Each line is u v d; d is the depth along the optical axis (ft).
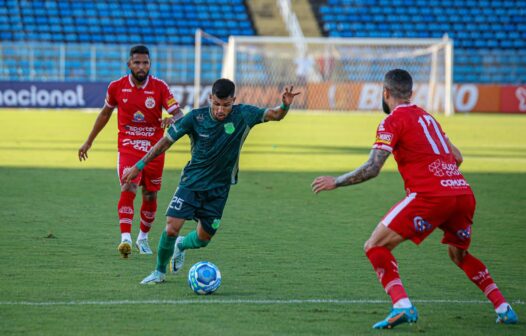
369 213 111.55
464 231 59.41
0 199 116.67
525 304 64.39
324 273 74.38
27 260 77.46
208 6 424.46
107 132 248.32
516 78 404.16
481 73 406.21
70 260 78.07
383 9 435.12
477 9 436.35
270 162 174.29
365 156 189.16
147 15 414.82
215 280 65.31
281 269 75.77
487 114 367.25
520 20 431.84
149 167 83.20
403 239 57.16
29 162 163.63
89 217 103.65
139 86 84.53
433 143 57.93
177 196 67.51
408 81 59.98
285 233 95.50
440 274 75.10
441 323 58.18
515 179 149.69
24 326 54.90
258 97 377.50
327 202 121.29
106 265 76.28
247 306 61.77
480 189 136.15
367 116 353.31
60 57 362.12
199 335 53.57
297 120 323.57
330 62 380.78
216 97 64.49
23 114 312.71
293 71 377.50
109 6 415.23
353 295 65.92
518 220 106.83
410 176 57.72
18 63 360.69
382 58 378.94
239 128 66.59
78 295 64.03
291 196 126.52
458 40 421.18
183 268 75.51
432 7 436.76
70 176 143.84
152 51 367.25
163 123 84.48
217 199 68.08
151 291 65.98
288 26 419.13
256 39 341.00
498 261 81.61
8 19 402.11
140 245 83.92
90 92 341.21
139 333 53.78
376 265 56.85
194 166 67.56
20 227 95.35
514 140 238.27
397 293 55.88
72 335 53.01
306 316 59.11
